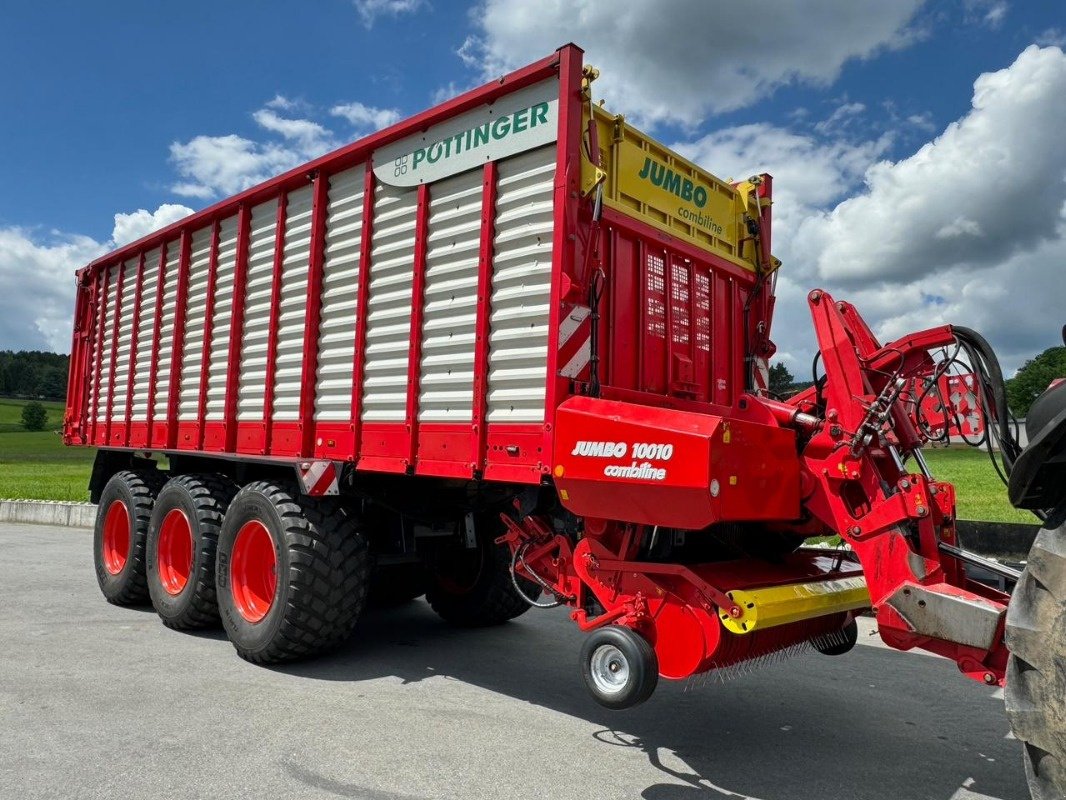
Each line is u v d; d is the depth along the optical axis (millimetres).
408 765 3547
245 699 4395
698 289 4910
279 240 5562
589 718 4289
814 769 3645
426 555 5809
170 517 6234
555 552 4316
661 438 3350
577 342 3822
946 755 3842
